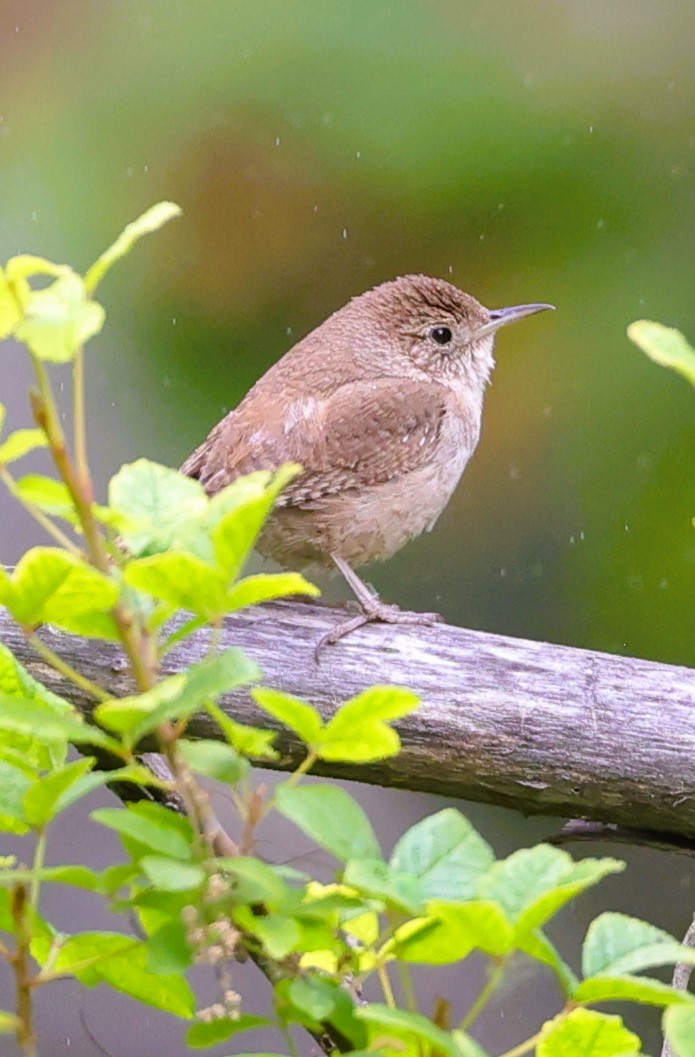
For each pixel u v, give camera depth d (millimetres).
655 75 12859
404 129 12844
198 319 13594
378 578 13672
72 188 13375
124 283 13609
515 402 13109
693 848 7254
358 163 12961
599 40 12773
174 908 3619
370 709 3504
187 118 13188
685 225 12852
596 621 13086
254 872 3396
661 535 12914
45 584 3377
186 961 3539
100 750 6273
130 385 13500
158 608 3633
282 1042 10664
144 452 13242
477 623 13352
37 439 3609
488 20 12688
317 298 13477
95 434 13273
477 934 3340
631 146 12852
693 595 12812
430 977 10852
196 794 3621
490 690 7074
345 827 3561
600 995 3430
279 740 6965
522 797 7113
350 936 4234
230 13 13023
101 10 13344
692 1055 3092
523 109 12836
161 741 3645
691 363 3096
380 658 7215
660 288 12828
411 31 12719
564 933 12406
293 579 3504
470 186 12984
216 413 13484
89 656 6902
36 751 3953
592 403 13023
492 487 13297
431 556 13562
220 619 3525
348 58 12672
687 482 12797
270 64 12883
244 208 13359
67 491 3549
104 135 13383
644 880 12562
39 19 13320
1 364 13414
